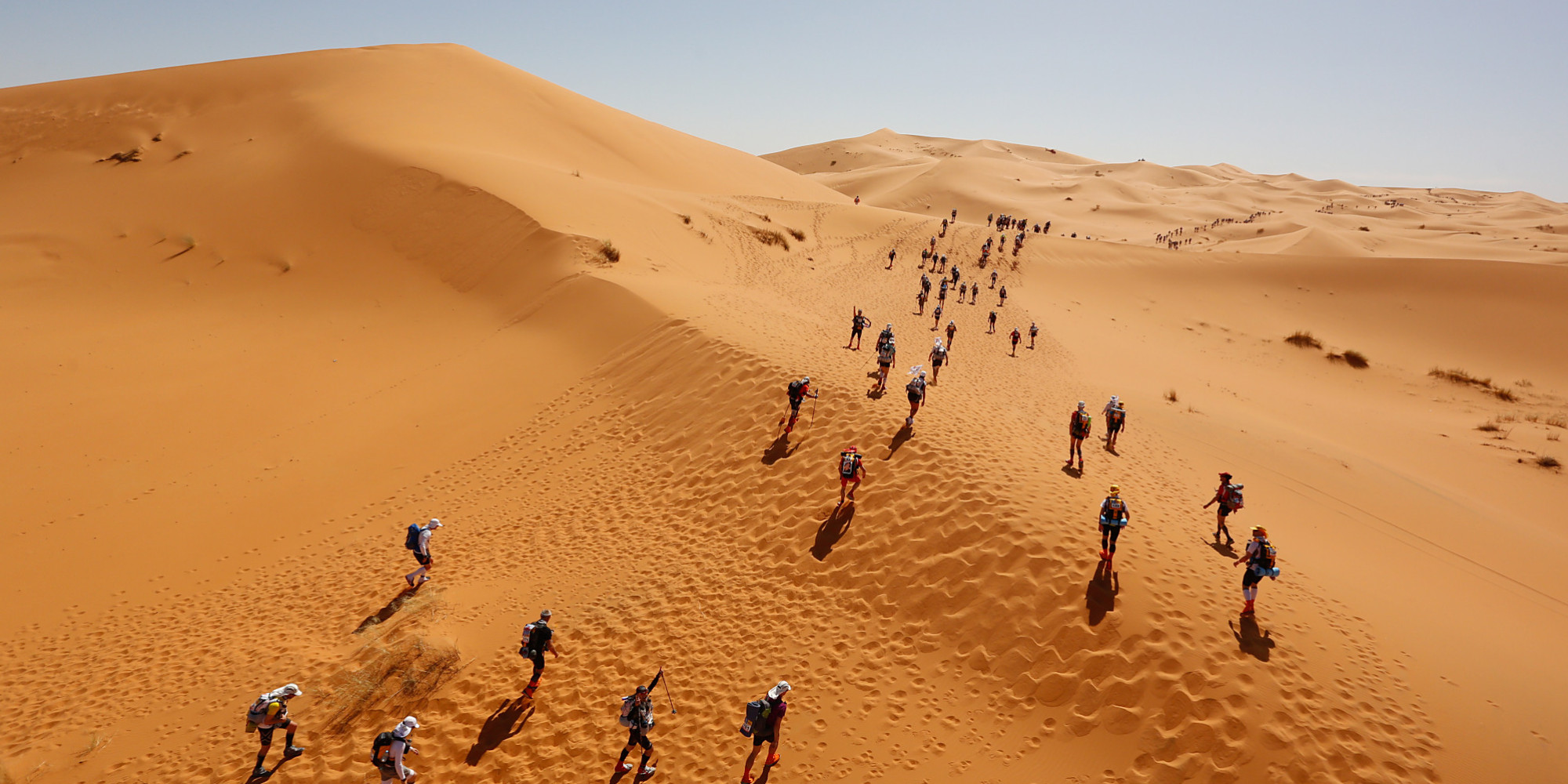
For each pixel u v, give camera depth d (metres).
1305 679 8.70
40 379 21.39
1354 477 18.33
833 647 10.38
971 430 14.27
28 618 13.07
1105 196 145.88
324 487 17.12
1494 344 43.38
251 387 21.91
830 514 12.66
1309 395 33.53
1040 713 8.85
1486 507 18.70
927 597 10.62
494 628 11.53
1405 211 159.75
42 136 42.44
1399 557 13.56
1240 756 7.87
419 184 34.03
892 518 12.05
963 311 36.56
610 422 17.83
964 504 11.69
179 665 11.66
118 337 24.58
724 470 14.67
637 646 10.88
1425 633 10.27
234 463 18.08
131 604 13.45
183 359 23.41
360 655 11.15
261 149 38.81
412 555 14.11
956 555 10.96
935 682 9.55
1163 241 109.06
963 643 9.89
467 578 13.07
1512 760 8.01
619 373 19.89
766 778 8.69
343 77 50.31
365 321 26.52
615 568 12.76
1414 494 17.89
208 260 30.09
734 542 12.83
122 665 11.77
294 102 44.97
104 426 19.39
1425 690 8.92
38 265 28.91
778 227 47.03
